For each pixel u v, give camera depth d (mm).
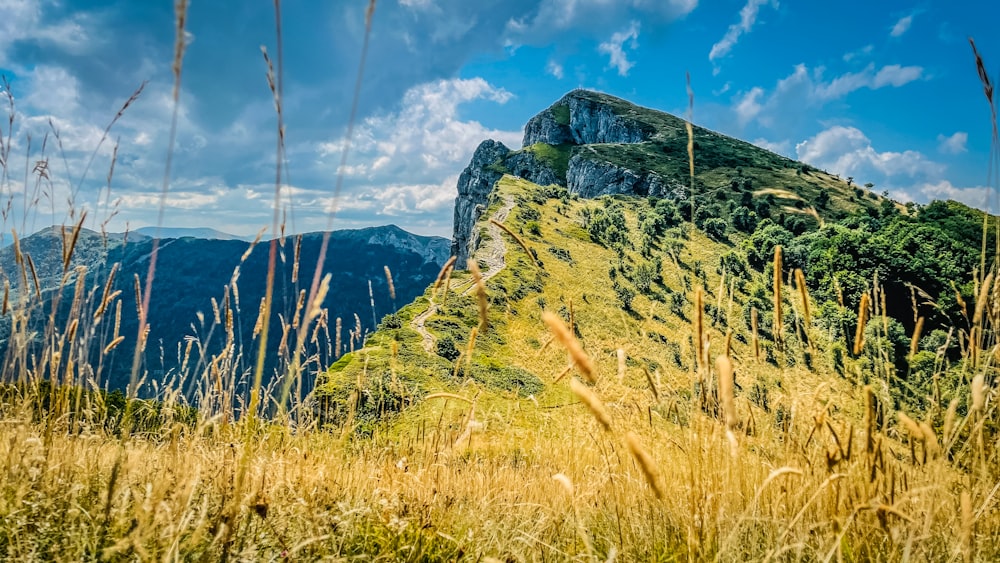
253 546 2207
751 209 133250
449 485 3314
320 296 1562
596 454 3174
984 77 2211
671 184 156750
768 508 2459
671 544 2471
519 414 3568
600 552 2596
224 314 2666
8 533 2031
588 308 76625
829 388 2395
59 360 2607
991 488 2152
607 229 119500
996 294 2105
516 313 67875
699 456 2316
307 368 3727
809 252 96938
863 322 2412
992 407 2076
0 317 2533
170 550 1836
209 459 2717
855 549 2309
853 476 2389
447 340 51875
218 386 2729
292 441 3338
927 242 89188
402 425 3551
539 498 3127
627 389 2500
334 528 2672
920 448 2234
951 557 2033
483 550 2646
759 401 2439
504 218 113438
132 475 2451
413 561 2617
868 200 151875
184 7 1459
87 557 2059
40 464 2398
